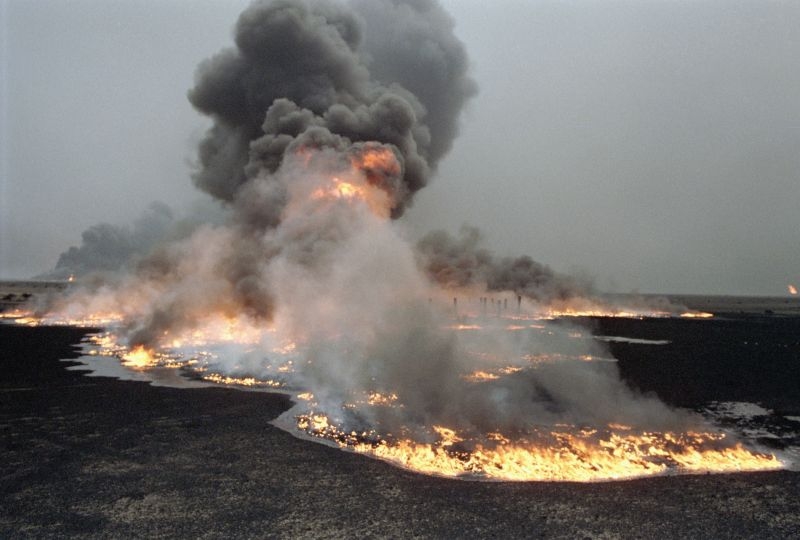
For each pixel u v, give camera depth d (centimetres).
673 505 932
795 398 1894
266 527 826
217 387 1961
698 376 2342
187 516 863
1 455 1160
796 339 4181
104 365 2459
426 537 797
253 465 1114
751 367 2647
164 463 1119
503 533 813
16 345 3159
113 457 1153
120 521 842
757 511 910
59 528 816
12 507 892
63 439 1284
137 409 1605
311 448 1236
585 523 853
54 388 1922
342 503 922
